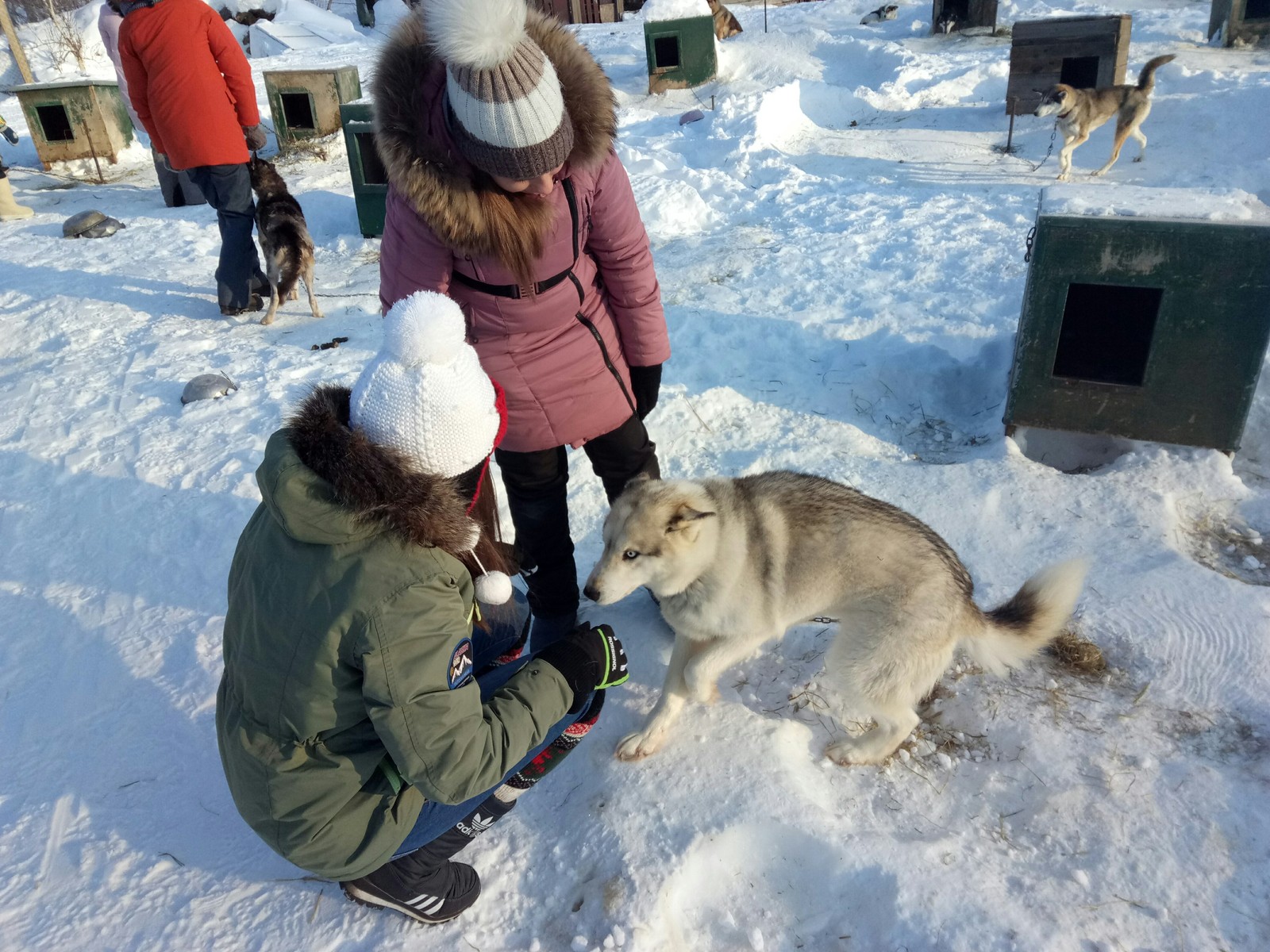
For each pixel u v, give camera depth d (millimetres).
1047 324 3627
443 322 1535
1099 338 4008
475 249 2154
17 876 2227
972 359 4688
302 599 1574
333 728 1670
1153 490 3477
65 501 3953
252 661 1653
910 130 9984
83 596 3332
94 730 2688
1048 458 4035
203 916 2109
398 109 1981
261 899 2152
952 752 2527
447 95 1938
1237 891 2010
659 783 2385
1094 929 1938
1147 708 2541
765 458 4008
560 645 2066
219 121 5637
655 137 10281
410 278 2309
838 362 4812
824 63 13328
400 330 1531
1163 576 3006
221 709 1799
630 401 2717
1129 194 3725
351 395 1649
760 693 2785
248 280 6172
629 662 2939
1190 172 7578
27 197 9922
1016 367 3770
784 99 10430
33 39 19641
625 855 2180
